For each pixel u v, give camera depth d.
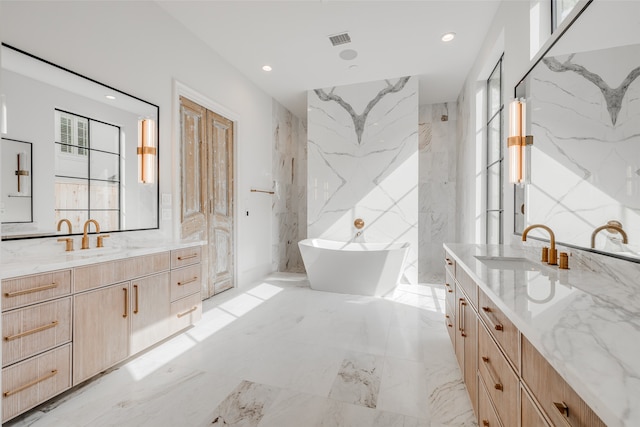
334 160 4.39
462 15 2.79
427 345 2.28
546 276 1.29
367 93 4.26
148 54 2.60
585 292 1.04
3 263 1.51
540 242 1.81
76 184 2.04
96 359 1.73
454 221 4.96
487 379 1.19
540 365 0.72
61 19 1.95
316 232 4.46
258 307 3.17
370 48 3.36
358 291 3.64
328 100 4.42
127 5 2.40
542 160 1.79
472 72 3.72
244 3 2.66
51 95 1.89
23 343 1.40
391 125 4.16
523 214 2.11
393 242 4.13
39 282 1.46
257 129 4.38
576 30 1.46
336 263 3.64
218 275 3.65
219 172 3.64
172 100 2.85
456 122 4.95
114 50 2.30
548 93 1.72
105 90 2.23
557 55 1.63
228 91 3.70
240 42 3.27
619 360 0.57
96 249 2.05
